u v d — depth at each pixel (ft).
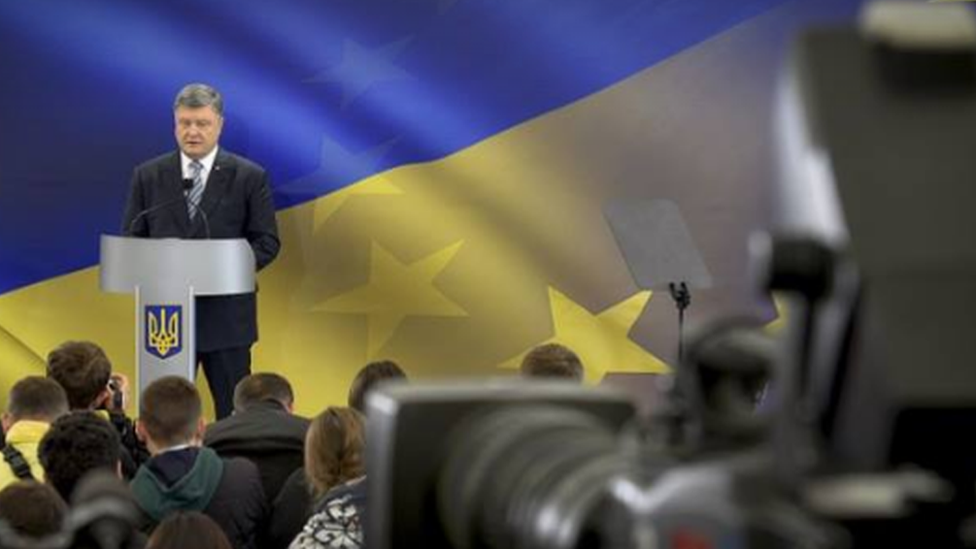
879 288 2.45
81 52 40.42
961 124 2.56
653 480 2.84
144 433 23.35
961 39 2.62
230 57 40.29
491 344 40.34
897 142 2.56
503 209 40.14
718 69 39.14
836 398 2.55
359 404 24.39
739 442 3.13
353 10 40.22
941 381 2.39
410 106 40.24
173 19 40.32
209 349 36.22
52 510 15.62
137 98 40.45
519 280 40.14
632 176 39.63
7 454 23.18
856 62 2.64
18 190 40.65
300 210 40.55
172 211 37.22
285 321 40.83
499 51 39.93
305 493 23.63
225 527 23.13
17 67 40.42
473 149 40.19
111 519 3.44
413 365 40.60
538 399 3.84
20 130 40.55
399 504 3.69
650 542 2.64
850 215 2.51
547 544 3.00
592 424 3.53
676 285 31.91
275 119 40.34
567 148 39.83
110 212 40.70
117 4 40.29
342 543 19.89
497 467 3.34
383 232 40.45
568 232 39.93
